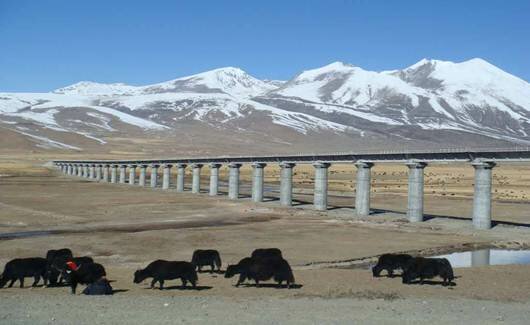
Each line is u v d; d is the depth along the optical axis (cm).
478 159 9269
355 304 3262
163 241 7012
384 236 7875
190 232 7819
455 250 7000
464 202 13788
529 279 4581
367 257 6216
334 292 3800
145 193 16025
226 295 3634
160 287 3903
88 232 7850
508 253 6838
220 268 4925
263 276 4000
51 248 6425
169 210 11250
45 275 4022
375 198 14825
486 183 9194
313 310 3019
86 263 3959
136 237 7300
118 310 2880
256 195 14012
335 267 5634
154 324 2567
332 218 10169
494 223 9794
